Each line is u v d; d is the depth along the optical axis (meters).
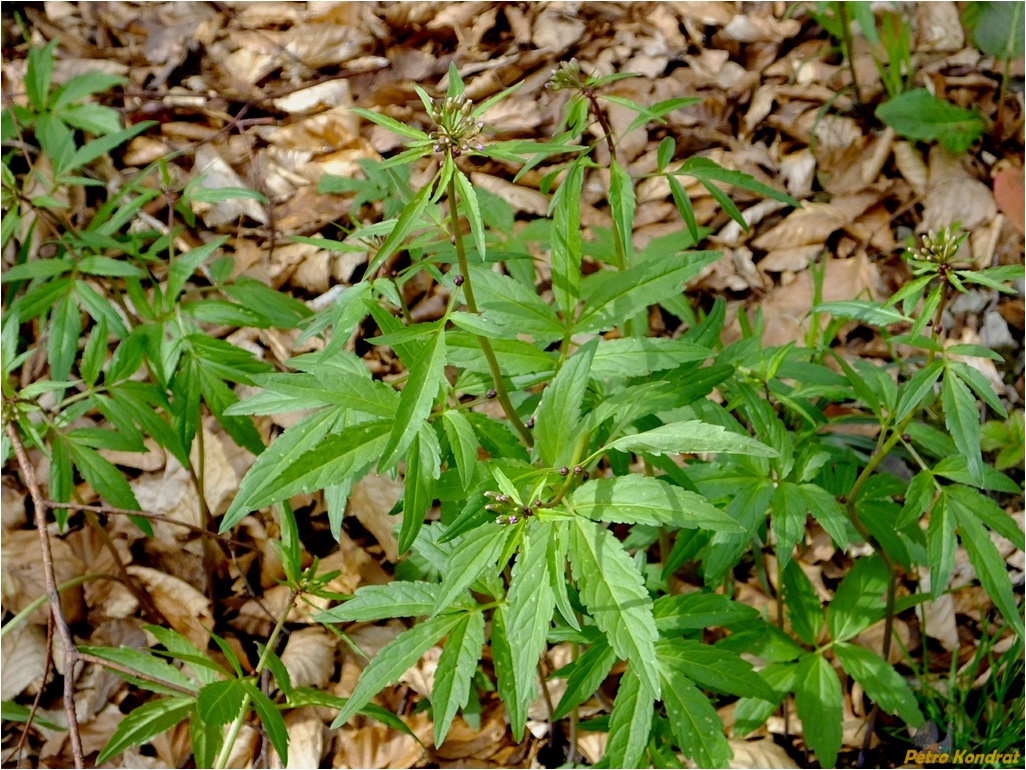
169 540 0.85
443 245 0.69
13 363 0.67
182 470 0.88
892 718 0.76
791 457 0.65
